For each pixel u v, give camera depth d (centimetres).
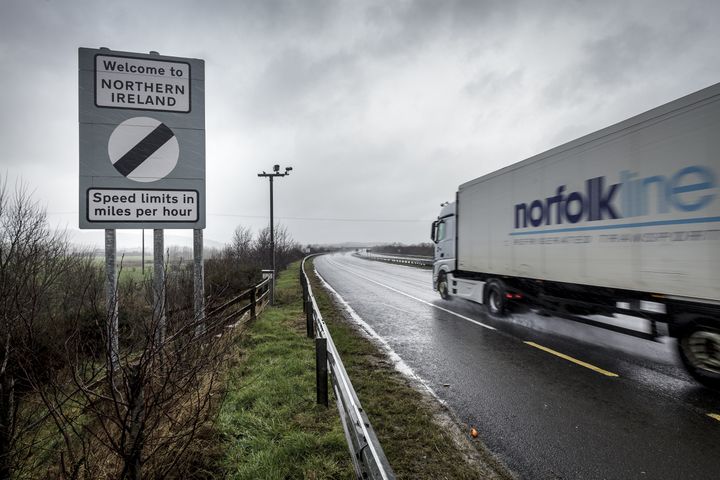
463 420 418
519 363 621
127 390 235
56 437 307
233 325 678
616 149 631
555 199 779
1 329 251
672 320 541
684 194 514
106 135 431
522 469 326
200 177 457
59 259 753
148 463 261
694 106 502
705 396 481
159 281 443
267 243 3262
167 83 449
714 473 317
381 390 500
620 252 623
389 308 1200
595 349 706
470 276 1163
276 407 425
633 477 313
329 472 305
